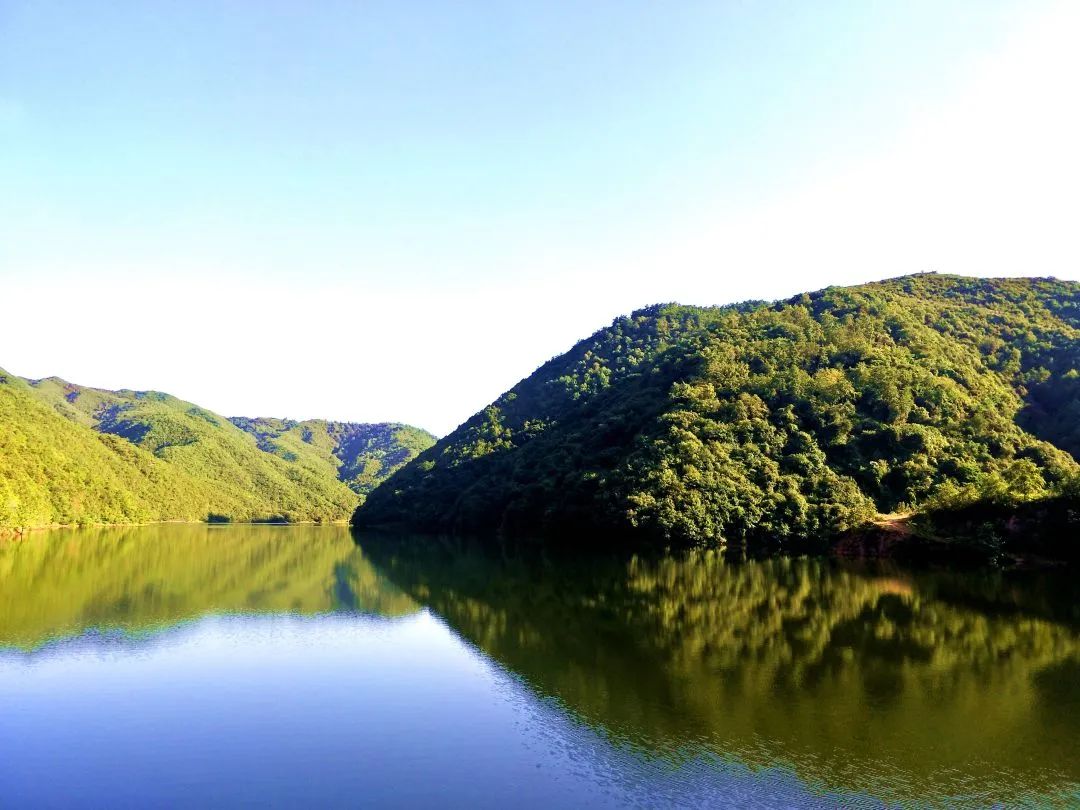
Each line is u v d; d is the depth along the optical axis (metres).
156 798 18.97
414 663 32.50
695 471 83.25
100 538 115.06
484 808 18.11
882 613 42.22
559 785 19.45
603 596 50.75
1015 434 85.69
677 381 111.12
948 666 30.55
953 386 92.25
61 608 45.09
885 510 79.44
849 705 25.62
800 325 115.38
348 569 71.44
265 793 19.12
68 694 27.75
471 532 125.81
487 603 48.84
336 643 36.69
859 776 19.83
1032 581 54.66
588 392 148.00
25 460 139.12
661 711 25.22
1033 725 23.50
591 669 30.81
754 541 79.62
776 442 89.06
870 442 87.19
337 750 22.06
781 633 37.34
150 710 25.89
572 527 94.56
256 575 65.25
